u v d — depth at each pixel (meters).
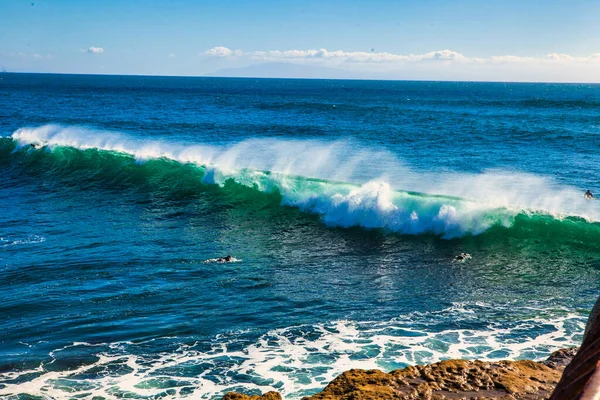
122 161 26.73
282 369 9.02
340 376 6.70
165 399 8.16
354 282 13.42
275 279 13.49
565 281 13.52
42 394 8.33
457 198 18.23
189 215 20.00
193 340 10.19
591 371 2.43
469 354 9.45
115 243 16.28
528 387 6.23
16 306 11.66
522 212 17.28
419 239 17.34
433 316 11.23
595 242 16.16
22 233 17.25
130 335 10.39
